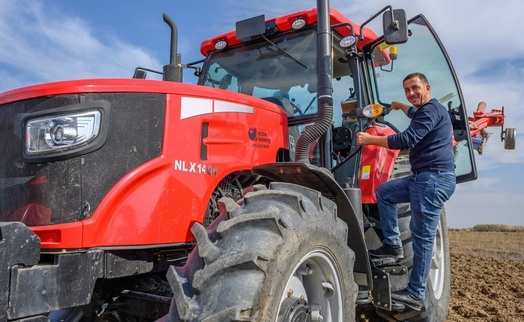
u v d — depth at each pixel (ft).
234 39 12.21
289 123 10.72
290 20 11.42
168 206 7.28
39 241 5.82
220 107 8.50
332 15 11.57
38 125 6.79
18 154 6.91
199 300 5.89
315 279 7.66
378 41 12.16
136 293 7.86
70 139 6.66
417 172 10.18
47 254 6.45
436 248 13.89
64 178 6.63
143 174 7.07
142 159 7.15
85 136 6.72
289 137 10.56
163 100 7.56
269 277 6.02
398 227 11.00
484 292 17.63
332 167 10.79
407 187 10.30
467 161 13.04
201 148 8.00
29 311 5.67
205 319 5.60
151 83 7.56
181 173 7.55
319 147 10.68
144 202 7.03
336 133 12.08
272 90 11.44
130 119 7.11
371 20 10.52
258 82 11.72
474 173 12.89
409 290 10.14
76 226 6.41
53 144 6.67
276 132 9.80
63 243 6.34
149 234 6.98
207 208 8.09
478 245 43.24
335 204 8.03
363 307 11.98
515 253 36.11
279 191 7.09
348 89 12.66
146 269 7.32
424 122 9.73
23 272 5.65
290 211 6.85
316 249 7.14
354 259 8.18
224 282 5.90
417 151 10.17
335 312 7.59
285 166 7.82
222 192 8.43
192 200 7.63
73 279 6.27
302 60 11.30
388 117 13.55
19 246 5.59
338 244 7.64
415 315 11.64
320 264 7.53
